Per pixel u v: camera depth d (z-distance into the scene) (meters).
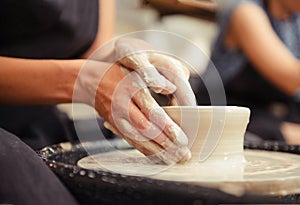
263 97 2.13
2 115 1.27
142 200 0.66
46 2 1.23
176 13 1.87
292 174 0.77
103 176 0.69
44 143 1.23
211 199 0.64
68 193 0.71
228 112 0.88
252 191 0.69
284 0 2.12
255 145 1.16
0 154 0.72
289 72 1.96
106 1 1.55
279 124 2.02
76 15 1.34
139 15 2.78
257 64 2.01
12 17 1.23
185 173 0.78
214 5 1.87
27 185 0.68
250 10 2.01
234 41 2.05
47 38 1.30
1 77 1.03
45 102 1.06
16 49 1.27
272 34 2.03
